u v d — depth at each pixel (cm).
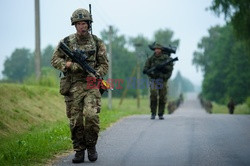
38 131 3462
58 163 2133
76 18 2053
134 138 2830
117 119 4166
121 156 2248
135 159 2167
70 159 2230
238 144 2556
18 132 3472
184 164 2038
